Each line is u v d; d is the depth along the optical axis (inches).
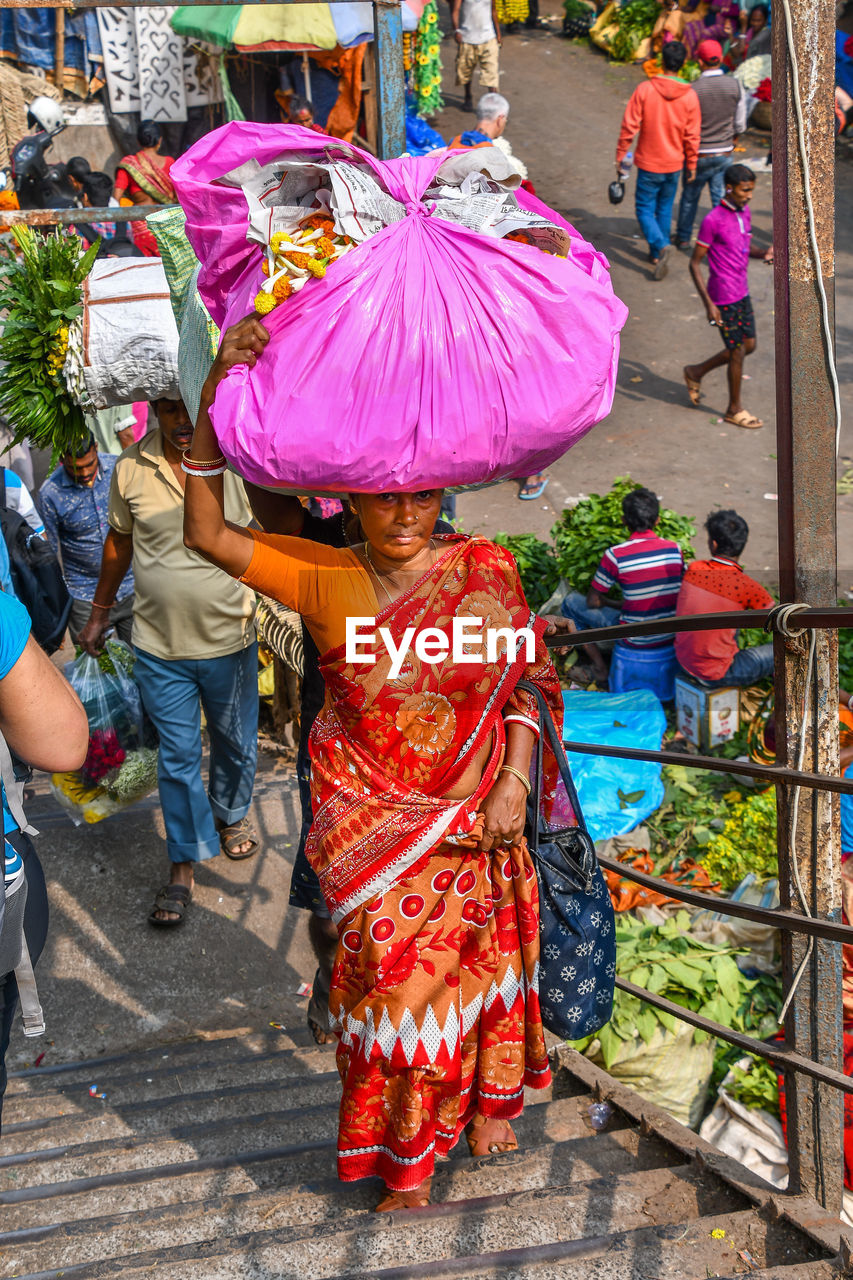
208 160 85.3
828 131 92.7
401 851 92.0
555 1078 134.3
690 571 239.0
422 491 83.8
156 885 184.1
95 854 189.9
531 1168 113.7
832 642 103.1
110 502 158.1
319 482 79.6
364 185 78.9
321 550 88.6
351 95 409.1
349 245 77.9
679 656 241.0
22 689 78.4
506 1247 100.9
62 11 419.5
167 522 152.1
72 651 273.6
